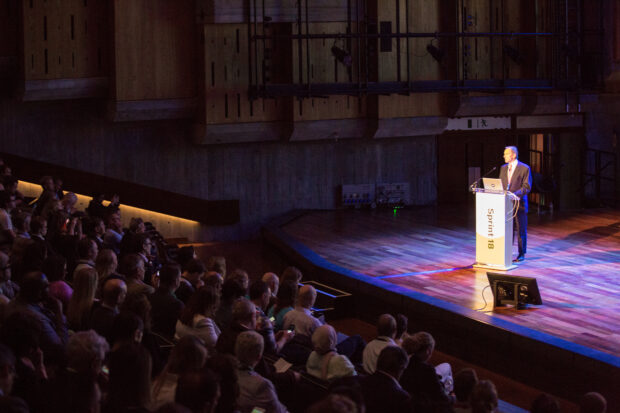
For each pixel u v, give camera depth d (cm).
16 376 372
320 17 1505
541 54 1622
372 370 585
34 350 385
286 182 1616
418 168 1692
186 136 1537
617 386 724
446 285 1038
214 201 1571
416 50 1580
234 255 1507
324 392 494
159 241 1137
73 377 352
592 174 1730
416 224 1484
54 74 1360
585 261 1135
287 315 661
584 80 1573
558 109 1664
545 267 1105
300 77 1486
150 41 1420
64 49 1367
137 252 781
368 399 443
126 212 1527
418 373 509
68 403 348
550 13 1606
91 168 1480
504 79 1523
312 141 1620
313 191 1636
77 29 1377
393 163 1677
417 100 1600
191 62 1465
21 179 1434
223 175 1573
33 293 470
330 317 1085
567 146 1747
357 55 1545
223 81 1473
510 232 1097
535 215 1514
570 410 754
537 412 423
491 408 429
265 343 587
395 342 638
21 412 286
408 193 1686
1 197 884
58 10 1355
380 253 1251
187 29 1453
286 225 1506
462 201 1720
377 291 1044
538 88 1548
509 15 1617
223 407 356
